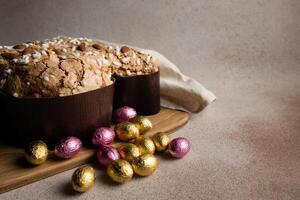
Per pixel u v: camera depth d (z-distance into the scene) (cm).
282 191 53
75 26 102
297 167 58
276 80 93
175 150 59
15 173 55
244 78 94
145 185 55
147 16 100
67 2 100
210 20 99
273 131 68
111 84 64
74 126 60
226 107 79
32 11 102
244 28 99
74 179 52
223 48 100
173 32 100
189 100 75
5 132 64
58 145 57
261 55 99
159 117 72
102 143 60
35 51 62
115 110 69
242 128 70
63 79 59
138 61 71
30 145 56
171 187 54
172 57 101
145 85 71
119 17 101
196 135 67
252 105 80
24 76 59
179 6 99
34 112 58
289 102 81
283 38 98
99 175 57
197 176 56
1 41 102
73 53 64
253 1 97
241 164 59
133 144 59
